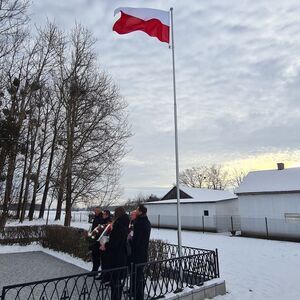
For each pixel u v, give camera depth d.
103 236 7.34
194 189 37.56
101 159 23.69
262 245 19.31
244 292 8.50
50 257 12.97
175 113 9.66
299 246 18.89
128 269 6.05
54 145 27.41
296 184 24.00
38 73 25.09
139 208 6.75
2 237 15.64
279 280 10.05
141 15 10.66
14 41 24.05
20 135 21.09
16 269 10.38
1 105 21.19
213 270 8.19
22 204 28.08
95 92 24.92
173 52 10.16
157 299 6.21
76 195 22.94
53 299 6.90
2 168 19.39
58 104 26.95
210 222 29.41
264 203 24.84
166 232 28.67
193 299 6.98
